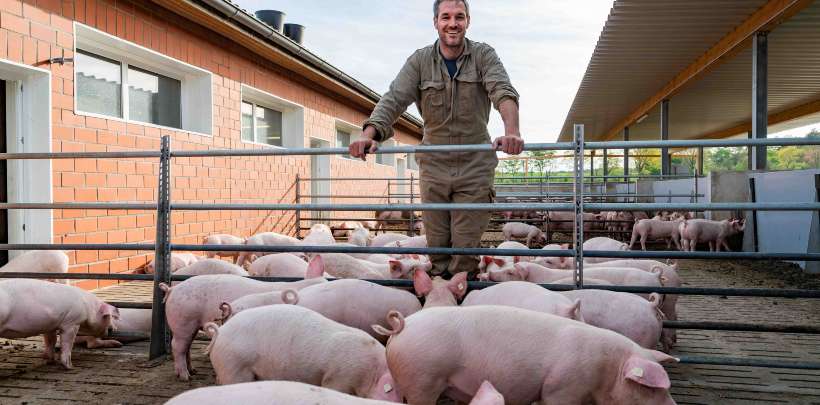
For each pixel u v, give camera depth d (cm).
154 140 686
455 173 359
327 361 252
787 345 401
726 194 989
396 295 335
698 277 726
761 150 930
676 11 859
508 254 358
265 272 504
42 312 336
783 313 498
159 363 365
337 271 488
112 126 624
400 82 357
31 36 527
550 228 1222
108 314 380
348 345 255
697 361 330
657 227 1008
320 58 1015
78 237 580
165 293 385
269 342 255
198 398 147
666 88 1373
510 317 241
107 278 402
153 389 316
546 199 1611
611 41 1010
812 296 329
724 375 342
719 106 1669
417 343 234
